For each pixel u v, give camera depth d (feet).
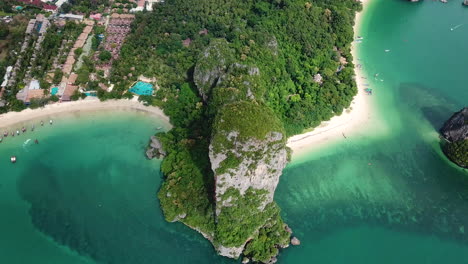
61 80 447.01
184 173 330.54
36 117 412.36
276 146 261.24
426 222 333.21
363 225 328.49
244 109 265.34
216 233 292.40
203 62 400.06
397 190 359.05
